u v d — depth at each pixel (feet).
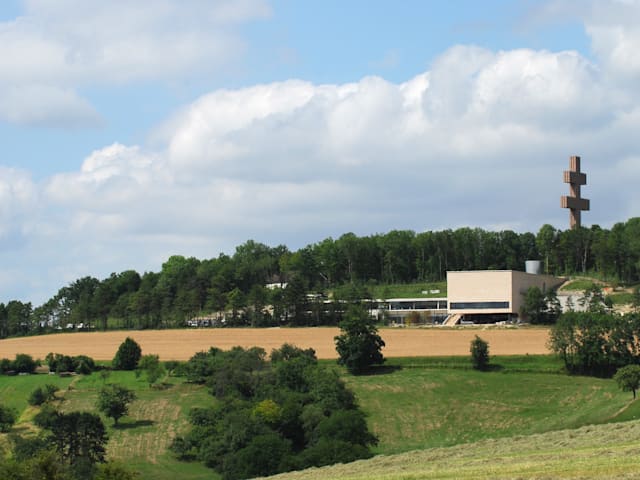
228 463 493.77
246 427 530.68
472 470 233.76
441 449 318.45
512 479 210.38
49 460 370.32
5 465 362.33
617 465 212.23
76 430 516.73
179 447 552.00
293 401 581.53
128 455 553.64
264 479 324.80
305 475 309.83
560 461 231.09
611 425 305.53
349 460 465.06
